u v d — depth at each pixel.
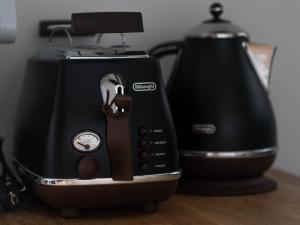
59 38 1.10
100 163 0.85
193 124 1.02
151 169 0.88
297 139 1.36
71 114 0.85
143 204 0.92
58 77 0.86
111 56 0.89
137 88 0.89
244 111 1.02
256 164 1.04
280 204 0.98
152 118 0.89
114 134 0.85
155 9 1.19
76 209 0.88
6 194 0.91
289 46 1.33
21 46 1.08
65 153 0.85
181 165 1.04
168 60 1.21
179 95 1.05
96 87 0.87
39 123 0.89
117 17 0.90
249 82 1.04
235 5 1.27
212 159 1.02
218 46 1.04
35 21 1.08
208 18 1.24
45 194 0.87
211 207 0.96
